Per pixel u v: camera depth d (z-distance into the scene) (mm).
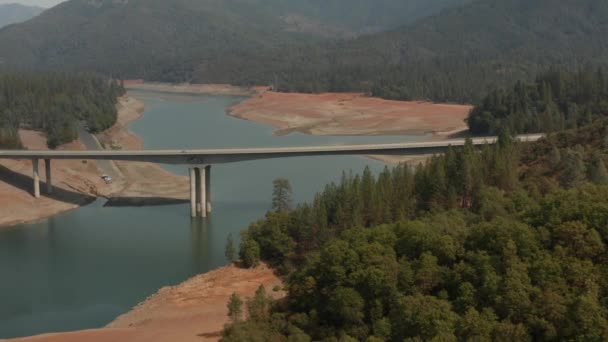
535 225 87438
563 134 152750
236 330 88500
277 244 130125
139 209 180500
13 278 131875
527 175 136625
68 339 100875
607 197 90062
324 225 128500
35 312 116438
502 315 74312
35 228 164875
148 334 101500
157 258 143125
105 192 195875
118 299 121750
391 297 82812
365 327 81250
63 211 178500
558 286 75000
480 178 128875
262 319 92562
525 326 71375
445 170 136000
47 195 185250
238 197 190250
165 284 128750
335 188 140875
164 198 190250
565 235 81375
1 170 194000
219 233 159750
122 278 131750
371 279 83875
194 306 113938
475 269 81750
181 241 154125
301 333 84438
